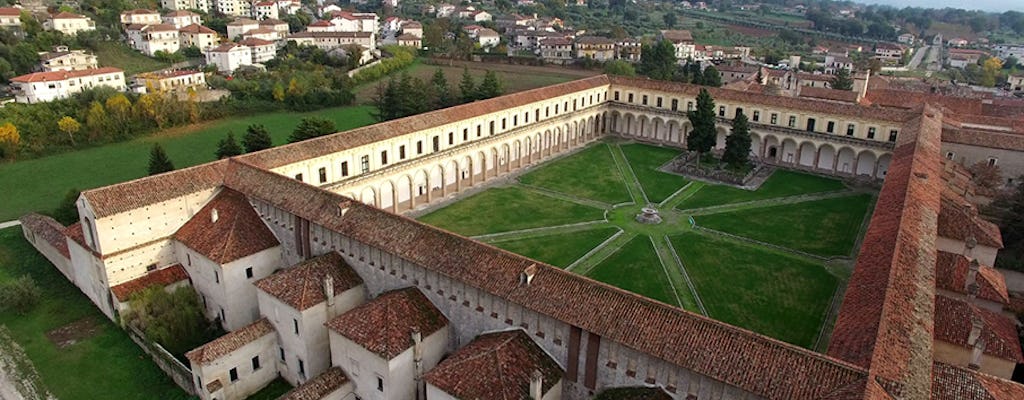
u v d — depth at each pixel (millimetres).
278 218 67938
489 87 161125
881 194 75188
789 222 99188
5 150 127125
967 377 46156
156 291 65875
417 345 50656
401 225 58562
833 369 38188
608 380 45688
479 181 119562
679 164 130750
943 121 116938
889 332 42875
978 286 61094
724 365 40281
